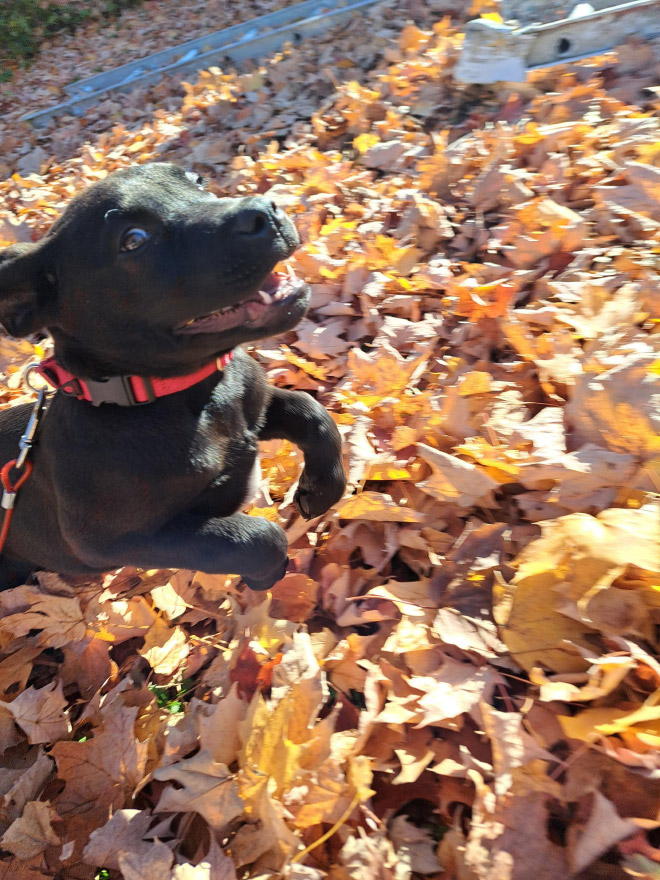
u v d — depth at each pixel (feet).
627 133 2.32
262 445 1.97
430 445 1.73
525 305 2.02
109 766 1.43
